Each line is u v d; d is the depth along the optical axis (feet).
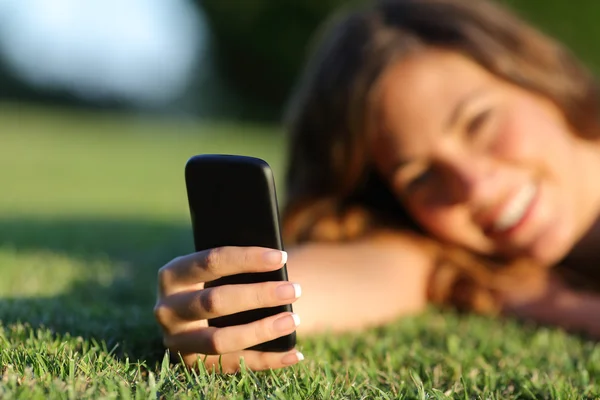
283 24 21.67
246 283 1.63
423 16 2.85
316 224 2.89
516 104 2.68
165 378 1.59
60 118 20.16
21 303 2.20
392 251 2.61
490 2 3.18
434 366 1.92
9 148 12.35
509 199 2.53
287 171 3.29
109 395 1.46
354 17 3.04
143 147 13.87
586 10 17.83
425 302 2.64
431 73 2.65
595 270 2.76
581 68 3.17
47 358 1.64
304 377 1.66
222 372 1.66
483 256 2.72
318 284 2.27
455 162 2.55
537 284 2.59
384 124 2.65
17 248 3.66
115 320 2.13
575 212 2.70
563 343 2.16
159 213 5.90
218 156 1.62
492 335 2.25
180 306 1.63
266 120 23.03
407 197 2.66
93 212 5.74
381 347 2.04
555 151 2.62
